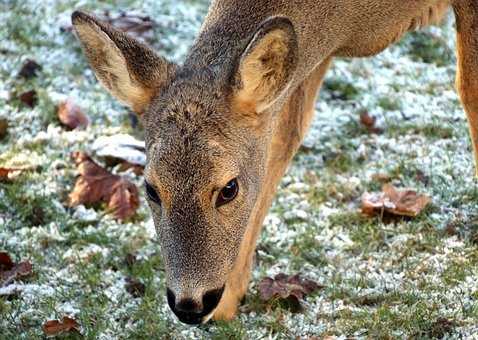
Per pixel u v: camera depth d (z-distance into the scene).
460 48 11.38
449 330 10.05
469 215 12.15
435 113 14.42
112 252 11.75
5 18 16.53
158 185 8.79
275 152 10.91
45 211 12.54
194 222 8.71
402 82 15.33
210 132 8.89
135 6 17.03
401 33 11.13
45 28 16.34
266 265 11.53
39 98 14.66
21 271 11.32
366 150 13.73
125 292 11.04
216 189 8.80
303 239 11.85
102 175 12.98
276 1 10.01
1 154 13.61
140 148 13.66
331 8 10.34
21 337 10.28
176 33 16.44
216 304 8.91
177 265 8.71
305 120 11.23
